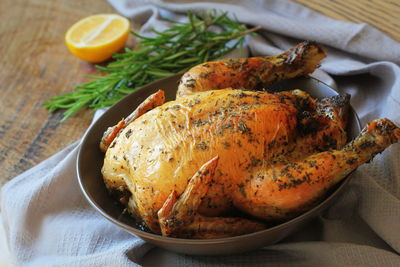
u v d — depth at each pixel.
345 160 0.59
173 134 0.60
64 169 0.70
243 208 0.61
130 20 0.92
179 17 0.89
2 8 0.97
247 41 0.82
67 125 0.79
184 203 0.58
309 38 0.78
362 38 0.75
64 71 0.86
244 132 0.60
